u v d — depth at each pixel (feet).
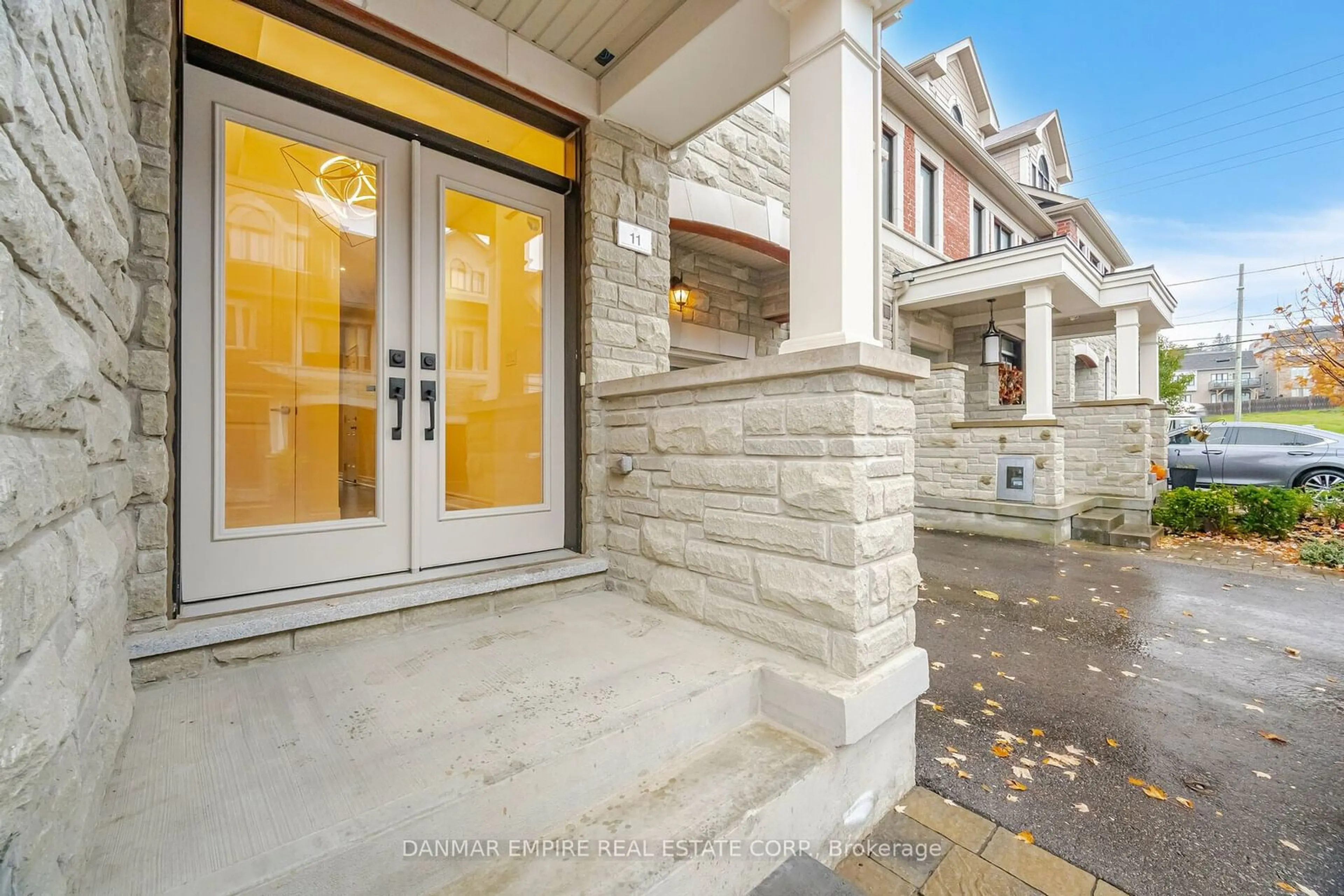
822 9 6.76
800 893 4.52
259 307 6.78
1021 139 37.60
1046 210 36.78
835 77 6.64
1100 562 16.58
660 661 6.22
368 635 6.77
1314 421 49.93
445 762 4.27
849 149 6.61
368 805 3.77
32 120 2.26
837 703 5.37
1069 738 7.14
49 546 2.63
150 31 5.49
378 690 5.48
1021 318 26.71
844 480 5.78
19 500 2.19
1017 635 10.71
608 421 9.30
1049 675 8.97
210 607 6.22
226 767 4.17
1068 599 12.98
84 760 3.11
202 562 6.28
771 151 17.10
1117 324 22.59
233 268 6.60
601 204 9.38
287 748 4.44
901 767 6.16
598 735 4.70
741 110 16.02
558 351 9.47
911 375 6.31
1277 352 26.94
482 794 4.01
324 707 5.12
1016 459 20.06
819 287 6.74
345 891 3.46
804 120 6.94
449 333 8.26
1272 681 8.75
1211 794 6.04
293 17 6.75
